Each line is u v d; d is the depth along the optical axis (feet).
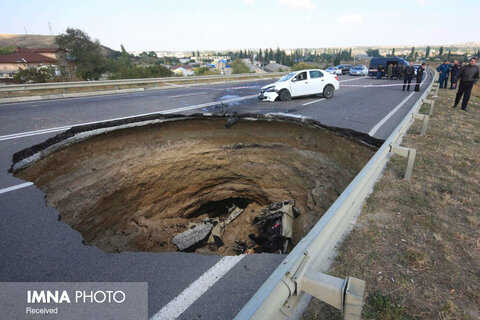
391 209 9.75
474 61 27.25
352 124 23.12
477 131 20.12
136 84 58.80
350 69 105.81
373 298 6.03
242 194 30.40
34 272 7.67
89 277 7.43
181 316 6.07
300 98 39.63
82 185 18.11
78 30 135.95
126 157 22.49
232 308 6.21
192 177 27.14
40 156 17.35
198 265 7.76
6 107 33.96
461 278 6.68
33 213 10.89
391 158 14.66
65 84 46.52
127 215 21.61
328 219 6.06
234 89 54.24
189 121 26.30
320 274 4.70
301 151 24.40
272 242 20.01
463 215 9.42
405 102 35.17
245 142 26.89
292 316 5.57
